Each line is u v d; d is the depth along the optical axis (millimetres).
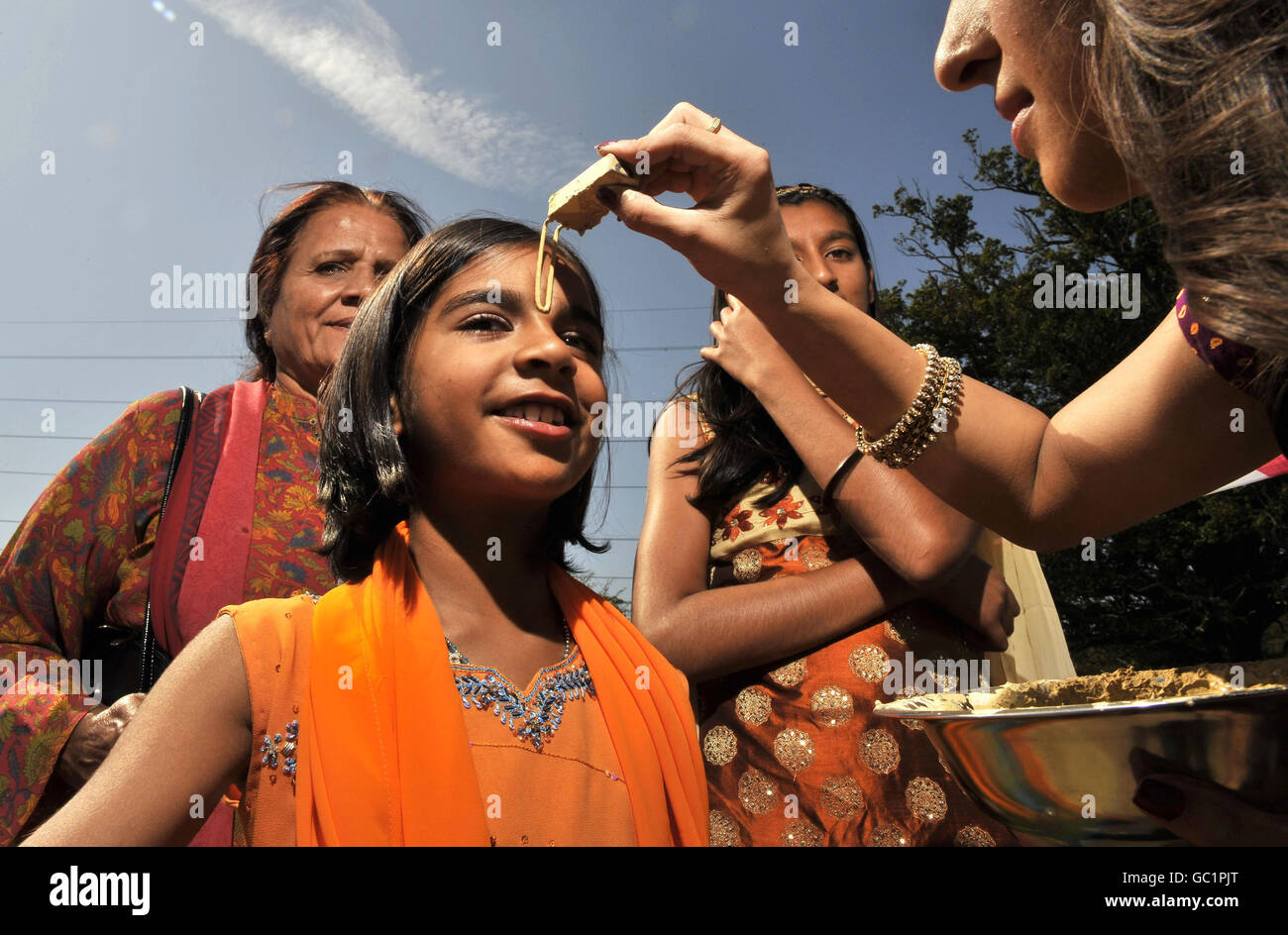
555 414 1358
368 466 1415
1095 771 1043
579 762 1317
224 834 1883
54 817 1137
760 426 2059
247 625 1250
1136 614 19297
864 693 1765
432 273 1421
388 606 1308
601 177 1312
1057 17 1154
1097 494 1475
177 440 2236
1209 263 1019
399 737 1209
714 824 1767
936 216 21938
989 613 1880
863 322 1424
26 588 2061
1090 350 18422
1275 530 16891
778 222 1354
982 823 1650
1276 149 956
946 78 1385
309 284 2590
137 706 1884
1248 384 1286
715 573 2096
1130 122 1054
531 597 1488
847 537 1991
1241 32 979
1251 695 962
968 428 1469
